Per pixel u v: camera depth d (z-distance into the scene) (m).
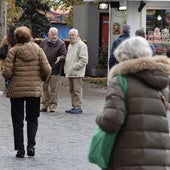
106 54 53.41
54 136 23.58
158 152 11.09
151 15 42.91
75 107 30.75
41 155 19.88
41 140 22.62
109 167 11.35
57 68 30.47
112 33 44.53
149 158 11.02
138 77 11.24
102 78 51.22
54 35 30.25
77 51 30.47
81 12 56.12
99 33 54.81
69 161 18.98
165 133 11.27
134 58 11.29
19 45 19.12
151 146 11.09
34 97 19.16
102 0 43.78
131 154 11.07
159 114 11.25
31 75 19.05
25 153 20.09
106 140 11.19
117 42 28.19
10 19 71.12
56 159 19.25
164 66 11.30
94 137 11.38
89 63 54.28
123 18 44.41
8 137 23.22
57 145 21.70
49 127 25.81
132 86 11.20
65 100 36.53
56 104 31.05
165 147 11.19
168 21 42.97
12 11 71.19
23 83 18.97
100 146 11.25
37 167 18.03
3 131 24.66
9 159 19.11
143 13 42.75
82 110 31.92
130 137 11.12
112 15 44.50
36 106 19.39
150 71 11.23
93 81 49.91
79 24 56.69
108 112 11.01
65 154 20.09
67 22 73.06
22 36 19.06
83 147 21.41
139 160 11.02
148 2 42.47
